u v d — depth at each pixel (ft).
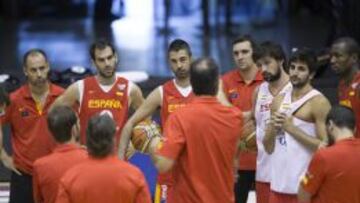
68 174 30.89
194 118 33.37
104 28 107.55
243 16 117.60
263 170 40.32
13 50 92.89
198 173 33.53
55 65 82.53
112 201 30.66
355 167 32.73
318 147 36.47
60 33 104.99
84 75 63.41
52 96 42.42
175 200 34.06
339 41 42.93
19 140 42.68
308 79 37.50
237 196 43.91
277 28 105.19
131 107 43.47
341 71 42.93
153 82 64.44
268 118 39.99
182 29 107.04
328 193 33.19
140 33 103.65
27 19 117.19
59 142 32.63
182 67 40.29
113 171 30.76
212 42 96.17
